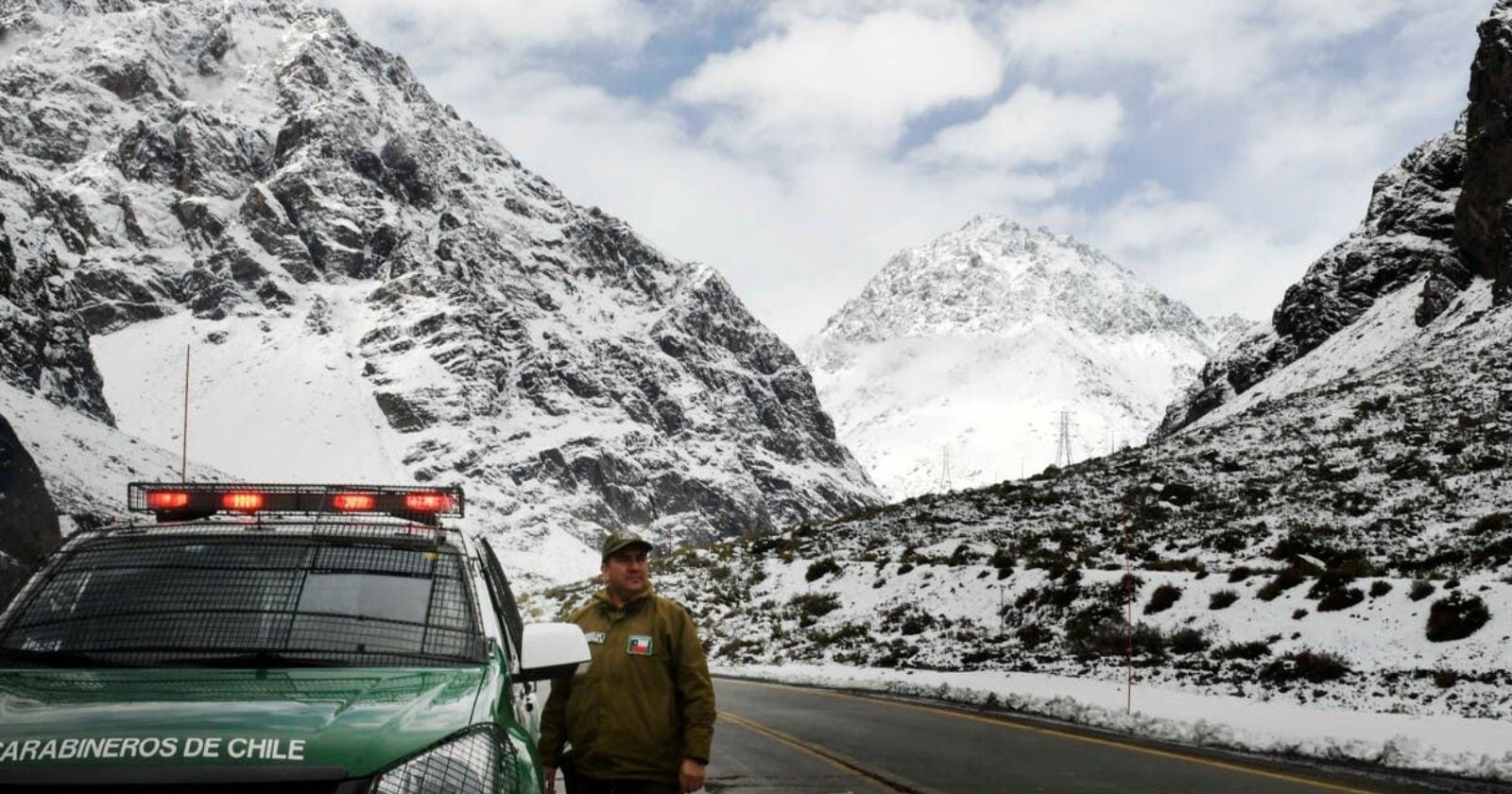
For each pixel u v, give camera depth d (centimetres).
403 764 454
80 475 9919
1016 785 1348
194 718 460
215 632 562
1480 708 2180
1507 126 9700
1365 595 3088
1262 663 2889
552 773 687
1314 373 10975
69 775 425
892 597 4684
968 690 2578
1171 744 1758
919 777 1408
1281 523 5384
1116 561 4925
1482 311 9106
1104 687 2630
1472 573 3819
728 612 5275
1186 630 3256
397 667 546
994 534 6325
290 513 678
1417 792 1284
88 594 582
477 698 514
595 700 671
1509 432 5959
